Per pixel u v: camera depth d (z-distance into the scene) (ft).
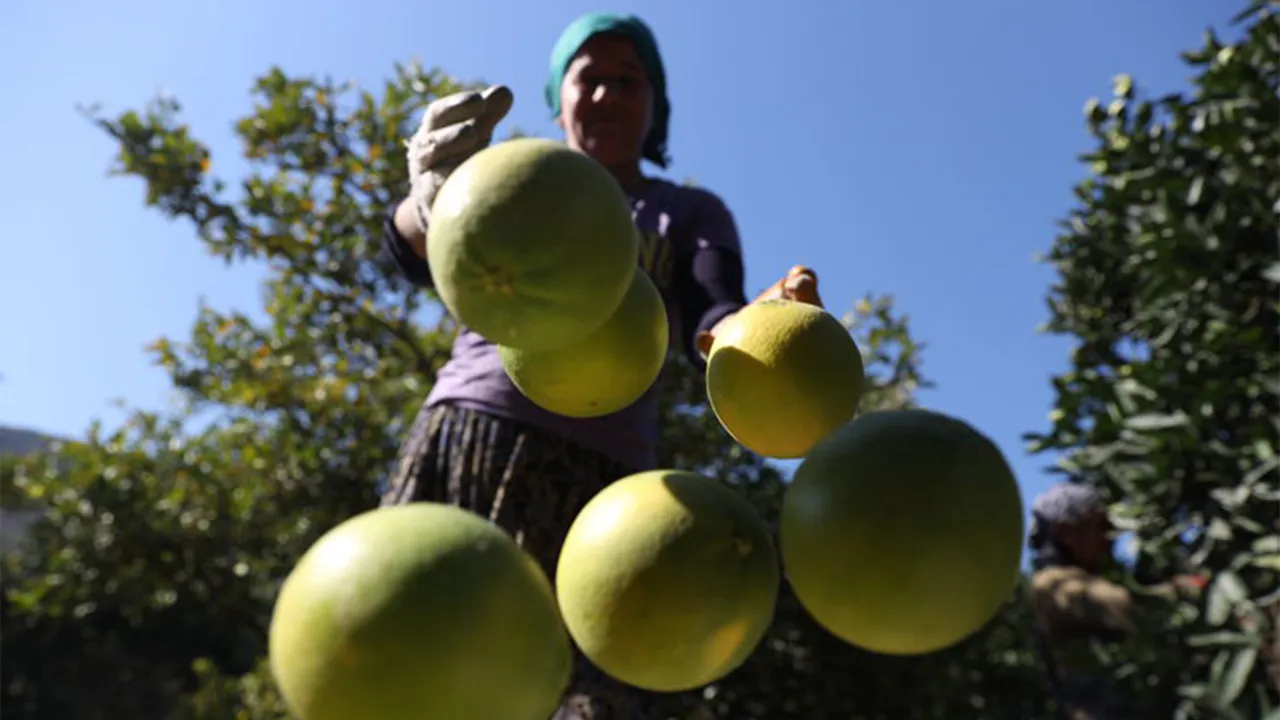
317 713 1.98
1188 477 12.03
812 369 3.12
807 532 2.29
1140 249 13.74
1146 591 11.84
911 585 2.17
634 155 6.98
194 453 21.86
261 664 23.41
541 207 2.57
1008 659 19.61
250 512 20.67
